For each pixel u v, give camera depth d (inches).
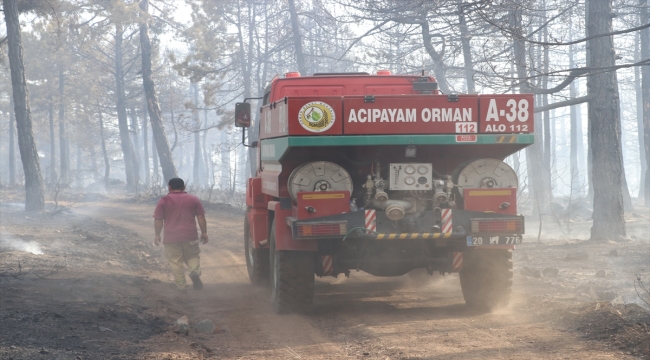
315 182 285.4
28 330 246.7
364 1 819.4
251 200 392.5
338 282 418.6
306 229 278.5
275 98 377.1
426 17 867.4
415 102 281.9
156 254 561.0
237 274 473.1
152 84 1508.4
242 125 417.1
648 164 1448.1
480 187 293.9
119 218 998.4
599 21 610.5
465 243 295.7
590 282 375.2
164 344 239.3
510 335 249.3
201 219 391.2
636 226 834.2
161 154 1512.1
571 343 229.8
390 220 283.9
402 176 288.0
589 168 1409.9
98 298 323.3
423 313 308.7
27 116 956.0
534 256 516.4
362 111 279.4
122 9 1427.2
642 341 216.7
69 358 213.3
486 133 285.1
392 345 239.8
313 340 254.8
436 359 216.5
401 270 306.5
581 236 716.7
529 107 285.3
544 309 296.2
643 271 421.1
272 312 319.6
